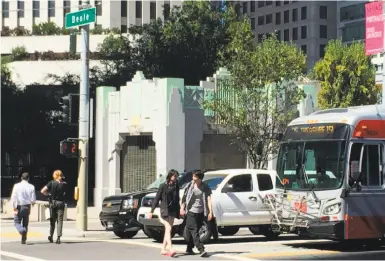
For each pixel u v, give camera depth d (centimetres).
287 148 1636
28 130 4353
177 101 2764
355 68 4072
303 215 1540
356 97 4056
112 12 7925
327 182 1512
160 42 4659
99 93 3183
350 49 4162
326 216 1494
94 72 4838
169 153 2738
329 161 1523
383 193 1536
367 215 1510
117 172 3058
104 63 4906
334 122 1541
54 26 6831
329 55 4131
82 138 2081
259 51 2816
